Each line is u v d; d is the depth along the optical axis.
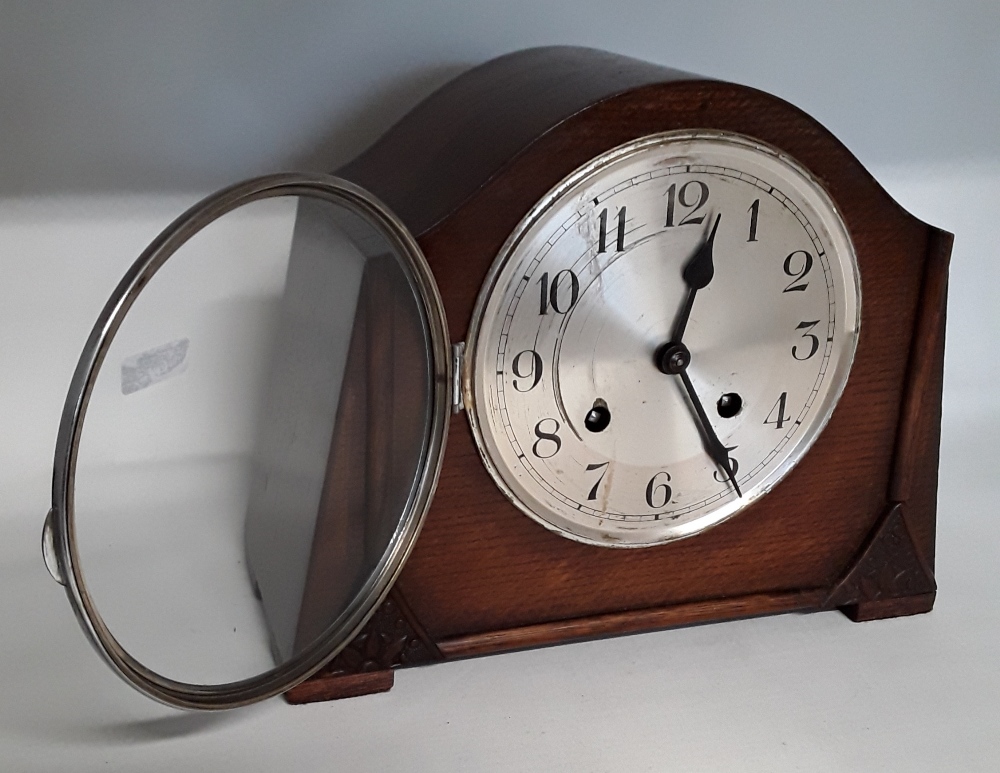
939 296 0.88
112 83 1.03
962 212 1.26
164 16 1.02
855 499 0.93
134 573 0.70
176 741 0.78
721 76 1.16
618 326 0.81
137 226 1.07
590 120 0.75
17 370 1.07
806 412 0.89
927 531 0.95
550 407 0.82
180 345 0.70
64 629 0.89
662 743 0.79
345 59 1.07
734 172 0.79
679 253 0.81
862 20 1.17
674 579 0.91
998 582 1.00
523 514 0.85
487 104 0.89
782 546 0.93
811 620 0.95
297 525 0.80
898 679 0.87
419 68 1.09
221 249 0.69
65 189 1.04
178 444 0.72
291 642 0.80
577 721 0.81
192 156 1.07
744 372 0.86
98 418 0.66
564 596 0.89
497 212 0.76
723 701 0.84
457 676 0.86
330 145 1.10
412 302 0.77
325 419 0.79
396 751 0.78
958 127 1.23
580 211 0.77
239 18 1.04
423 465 0.81
